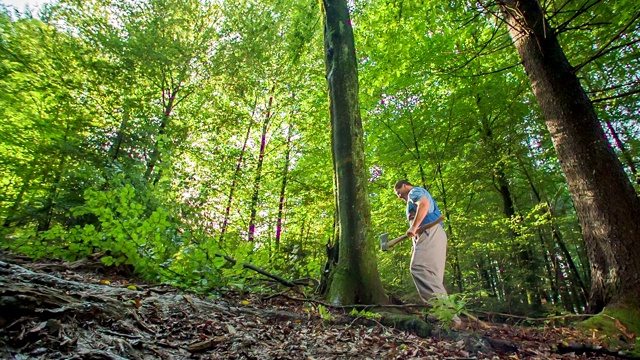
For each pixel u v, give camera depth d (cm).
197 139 1133
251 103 1356
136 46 1000
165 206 502
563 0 586
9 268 209
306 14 860
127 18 1088
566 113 396
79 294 196
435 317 325
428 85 973
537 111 866
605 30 572
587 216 368
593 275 361
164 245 407
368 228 404
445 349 247
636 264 324
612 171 364
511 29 468
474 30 759
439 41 851
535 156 941
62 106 907
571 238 1362
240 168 1175
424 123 962
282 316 297
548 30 428
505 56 847
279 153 1392
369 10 824
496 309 700
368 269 384
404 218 919
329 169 1143
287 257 605
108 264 362
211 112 1187
